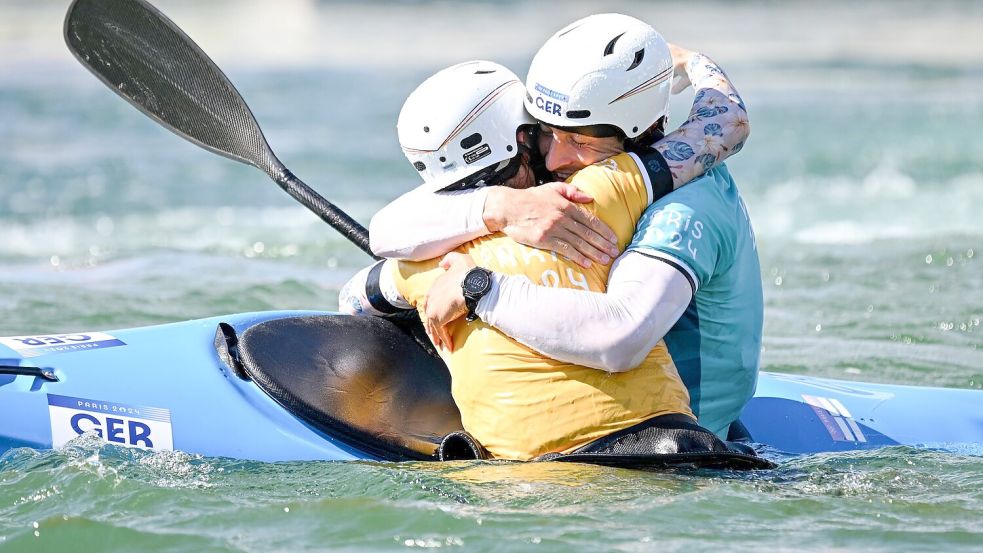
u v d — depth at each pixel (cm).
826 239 3209
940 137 4762
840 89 5825
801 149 4594
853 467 1255
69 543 1020
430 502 1082
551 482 1105
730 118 1212
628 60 1156
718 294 1193
